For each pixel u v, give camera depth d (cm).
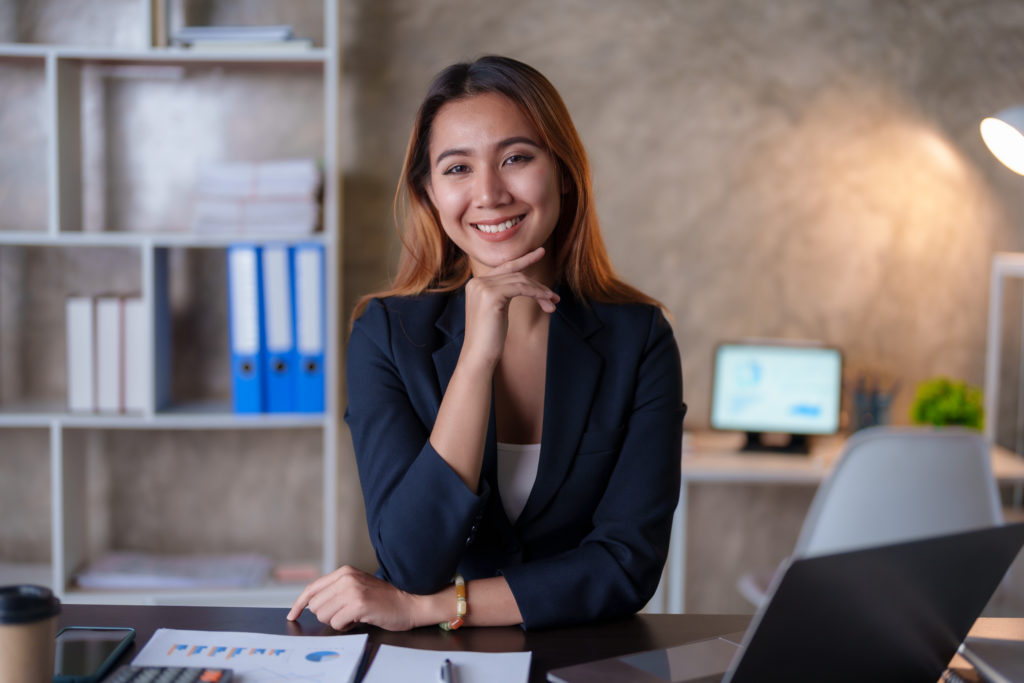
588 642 109
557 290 136
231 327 252
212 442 286
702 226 291
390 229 283
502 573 117
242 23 274
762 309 295
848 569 77
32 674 83
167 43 267
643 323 135
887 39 291
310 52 250
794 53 289
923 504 189
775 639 78
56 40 271
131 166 276
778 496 304
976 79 294
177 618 112
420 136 132
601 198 289
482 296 116
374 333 132
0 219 274
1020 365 300
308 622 113
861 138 292
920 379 299
